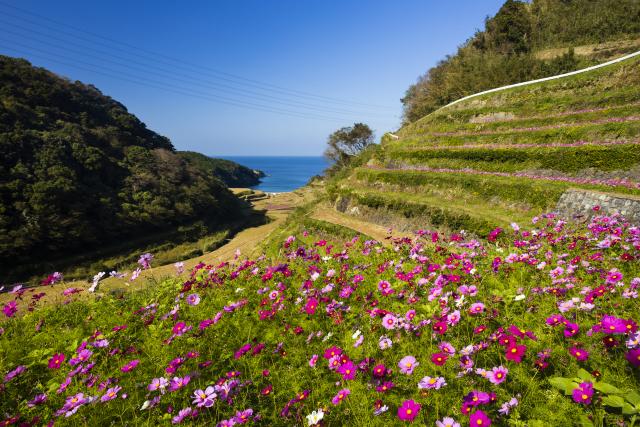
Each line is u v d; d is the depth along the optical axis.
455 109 46.41
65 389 4.15
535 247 7.20
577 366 3.52
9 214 42.00
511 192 19.83
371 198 26.98
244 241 56.44
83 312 7.12
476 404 2.96
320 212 33.03
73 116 73.75
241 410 3.61
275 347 4.76
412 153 34.34
